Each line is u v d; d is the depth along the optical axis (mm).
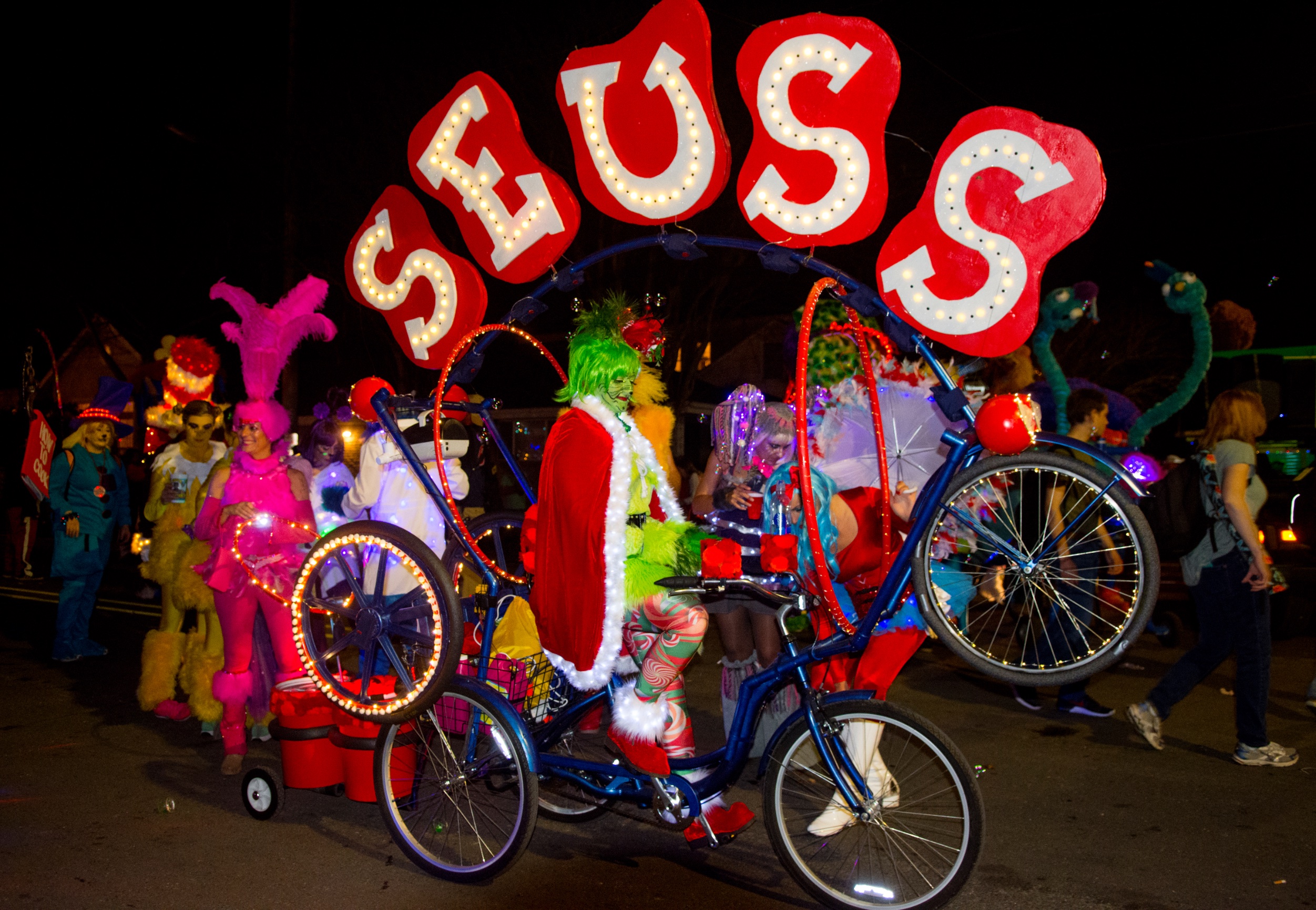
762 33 3514
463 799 4457
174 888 3605
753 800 4570
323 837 4109
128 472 12172
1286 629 8078
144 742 5383
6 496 12328
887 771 4027
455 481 4820
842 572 3865
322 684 3801
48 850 3941
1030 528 4816
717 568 3385
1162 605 8094
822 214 3523
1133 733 5527
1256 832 4105
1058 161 3236
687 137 3662
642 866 3840
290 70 14992
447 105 4273
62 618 7344
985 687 6574
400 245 4512
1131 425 7035
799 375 3355
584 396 3568
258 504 4859
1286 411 10227
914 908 3303
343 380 20188
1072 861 3818
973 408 3592
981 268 3348
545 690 3973
